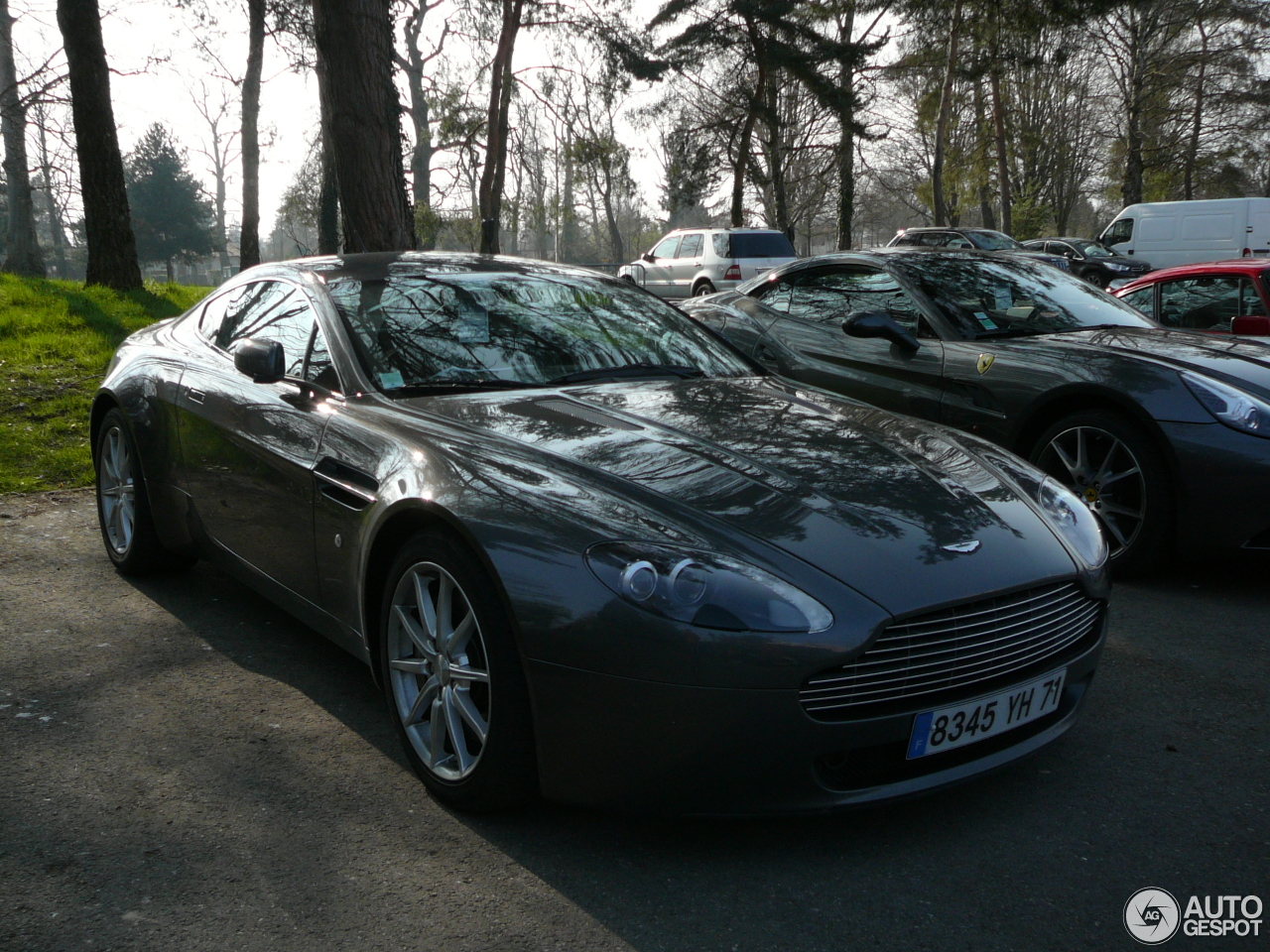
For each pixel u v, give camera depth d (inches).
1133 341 193.0
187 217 2989.7
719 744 84.7
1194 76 1644.9
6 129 1088.8
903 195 2250.2
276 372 126.5
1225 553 167.5
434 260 156.3
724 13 1232.2
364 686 132.3
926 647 90.3
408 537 108.2
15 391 309.9
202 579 175.0
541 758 91.8
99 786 105.0
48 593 165.8
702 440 111.2
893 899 87.5
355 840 95.7
